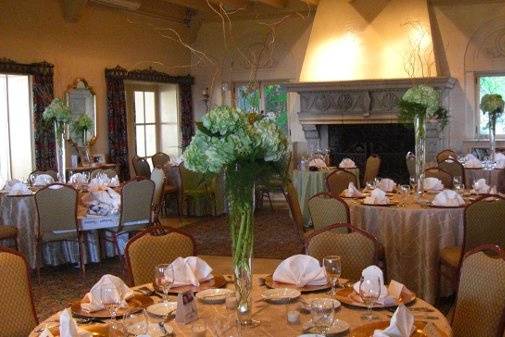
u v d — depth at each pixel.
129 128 12.20
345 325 2.61
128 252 3.70
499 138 11.42
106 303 2.72
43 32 9.76
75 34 10.38
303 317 2.76
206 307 2.94
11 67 9.07
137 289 3.21
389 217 5.41
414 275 5.36
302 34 12.48
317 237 3.78
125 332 2.38
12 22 9.22
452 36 11.51
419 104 5.81
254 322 2.71
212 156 2.53
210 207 10.50
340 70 11.63
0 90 9.66
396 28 11.45
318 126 12.16
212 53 13.20
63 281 6.53
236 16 12.90
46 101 9.62
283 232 8.95
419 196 5.96
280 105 12.80
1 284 3.29
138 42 11.88
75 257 7.18
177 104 12.97
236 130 2.55
